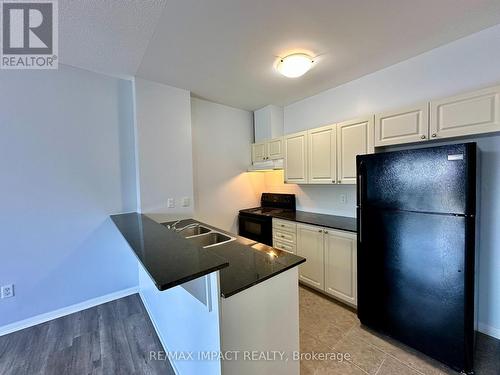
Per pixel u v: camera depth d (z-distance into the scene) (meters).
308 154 2.81
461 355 1.45
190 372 1.32
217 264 1.01
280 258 1.44
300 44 1.88
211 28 1.65
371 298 1.90
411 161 1.61
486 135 1.73
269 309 1.23
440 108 1.76
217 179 3.40
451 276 1.47
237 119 3.61
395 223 1.71
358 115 2.56
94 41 1.80
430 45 1.94
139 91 2.45
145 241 1.41
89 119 2.32
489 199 1.79
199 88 2.76
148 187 2.52
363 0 1.41
